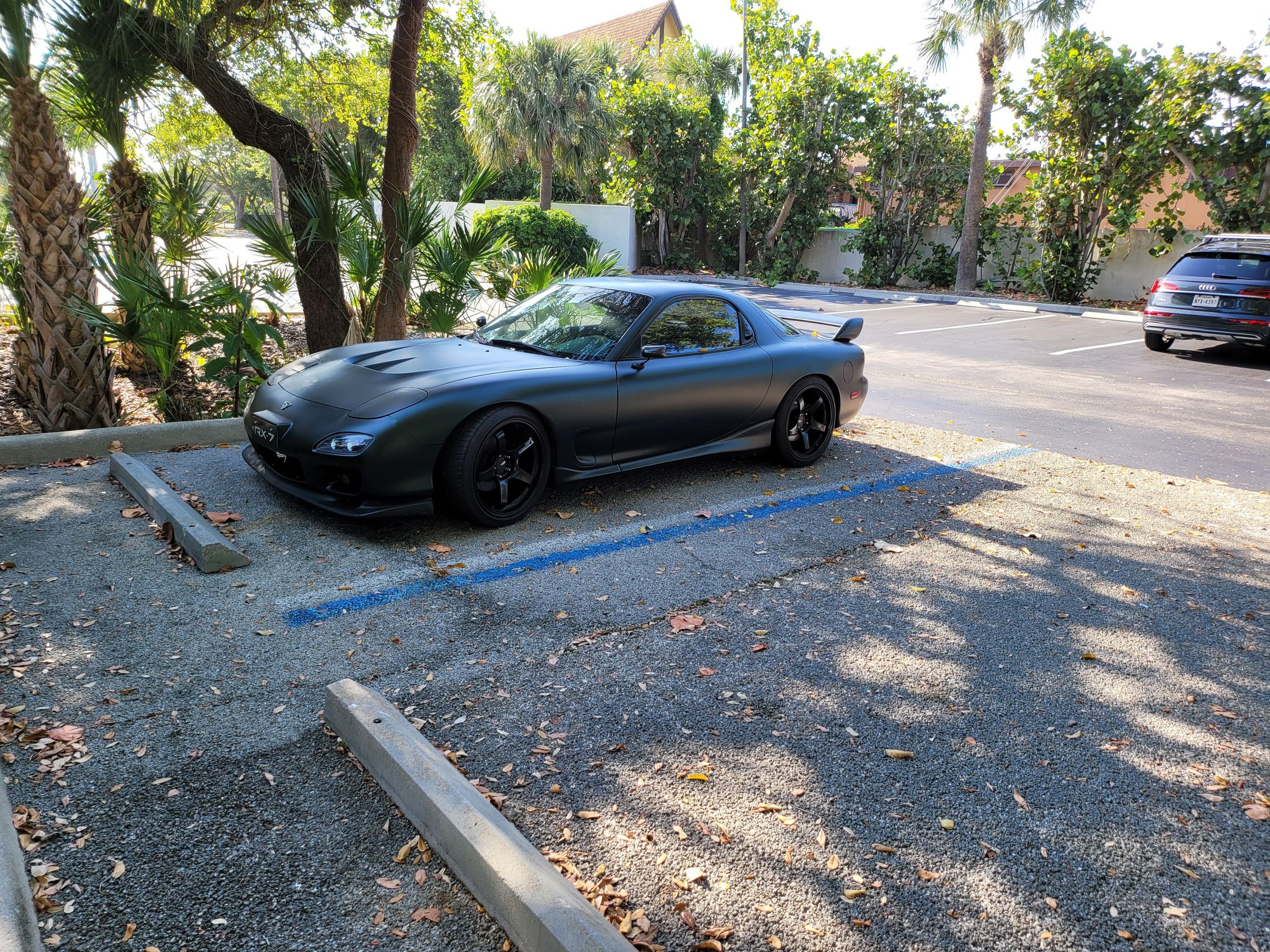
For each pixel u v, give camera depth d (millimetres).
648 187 23359
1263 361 11656
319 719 2871
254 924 2039
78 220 5668
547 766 2689
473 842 2152
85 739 2699
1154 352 12320
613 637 3551
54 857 2211
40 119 5383
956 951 2061
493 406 4480
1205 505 5664
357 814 2426
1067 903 2230
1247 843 2488
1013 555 4664
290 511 4727
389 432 4141
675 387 5211
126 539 4230
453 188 29453
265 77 9703
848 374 6309
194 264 7773
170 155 8203
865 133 20875
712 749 2822
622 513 5062
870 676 3338
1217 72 15484
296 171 7965
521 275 9672
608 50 24406
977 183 19203
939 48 18734
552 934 1873
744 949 2031
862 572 4359
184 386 7488
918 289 21172
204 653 3242
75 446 5484
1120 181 17000
